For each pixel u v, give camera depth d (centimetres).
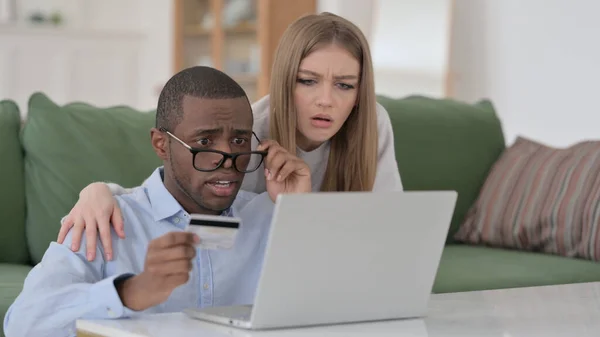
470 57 633
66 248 152
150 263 132
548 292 179
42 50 755
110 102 789
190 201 162
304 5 680
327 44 192
